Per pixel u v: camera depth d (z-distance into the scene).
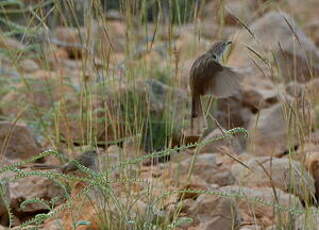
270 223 9.70
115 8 19.92
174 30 12.47
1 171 8.40
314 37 22.17
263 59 9.56
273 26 15.84
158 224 9.06
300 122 9.68
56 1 10.84
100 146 11.79
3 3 12.65
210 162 11.15
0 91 13.20
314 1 24.75
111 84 11.85
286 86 12.44
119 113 10.45
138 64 12.66
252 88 14.90
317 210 9.44
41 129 12.49
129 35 11.15
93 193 9.33
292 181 9.41
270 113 13.20
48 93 12.77
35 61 15.98
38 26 11.75
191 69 8.12
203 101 10.09
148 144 11.88
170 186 10.19
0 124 11.70
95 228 8.94
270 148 12.95
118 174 9.95
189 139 11.23
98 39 10.55
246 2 18.22
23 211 9.98
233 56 16.66
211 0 21.22
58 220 9.26
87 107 10.66
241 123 14.13
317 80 12.34
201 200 9.55
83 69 10.46
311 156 10.99
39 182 10.21
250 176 11.01
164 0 14.91
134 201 9.11
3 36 12.49
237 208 9.54
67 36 17.67
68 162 9.66
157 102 12.08
